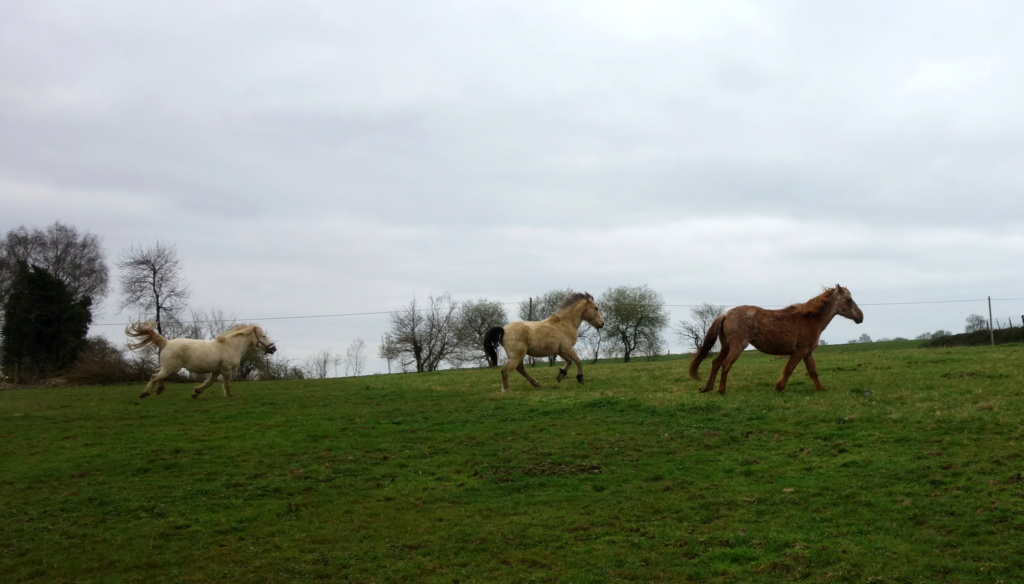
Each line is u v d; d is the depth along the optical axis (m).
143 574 9.03
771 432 13.22
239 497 11.75
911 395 15.06
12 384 38.47
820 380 18.34
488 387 21.66
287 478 12.62
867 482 10.30
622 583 8.14
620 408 16.00
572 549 9.12
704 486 10.87
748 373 21.33
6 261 61.31
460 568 8.83
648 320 61.84
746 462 11.75
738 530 9.20
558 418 15.71
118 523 10.74
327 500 11.46
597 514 10.17
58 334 45.78
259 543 9.87
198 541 10.02
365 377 31.84
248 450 14.48
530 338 19.98
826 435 12.59
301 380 31.33
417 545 9.58
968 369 17.97
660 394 17.50
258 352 45.19
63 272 64.44
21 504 11.61
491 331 20.05
